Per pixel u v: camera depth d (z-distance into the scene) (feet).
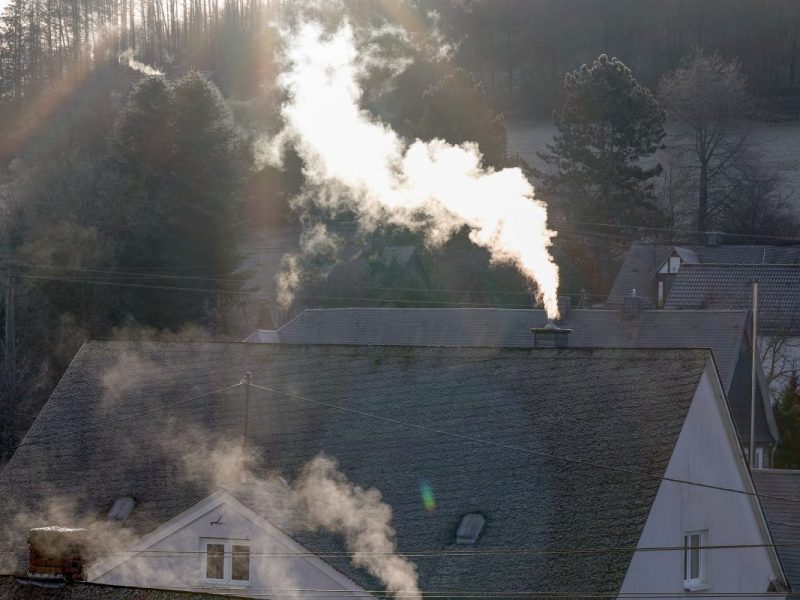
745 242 560.20
